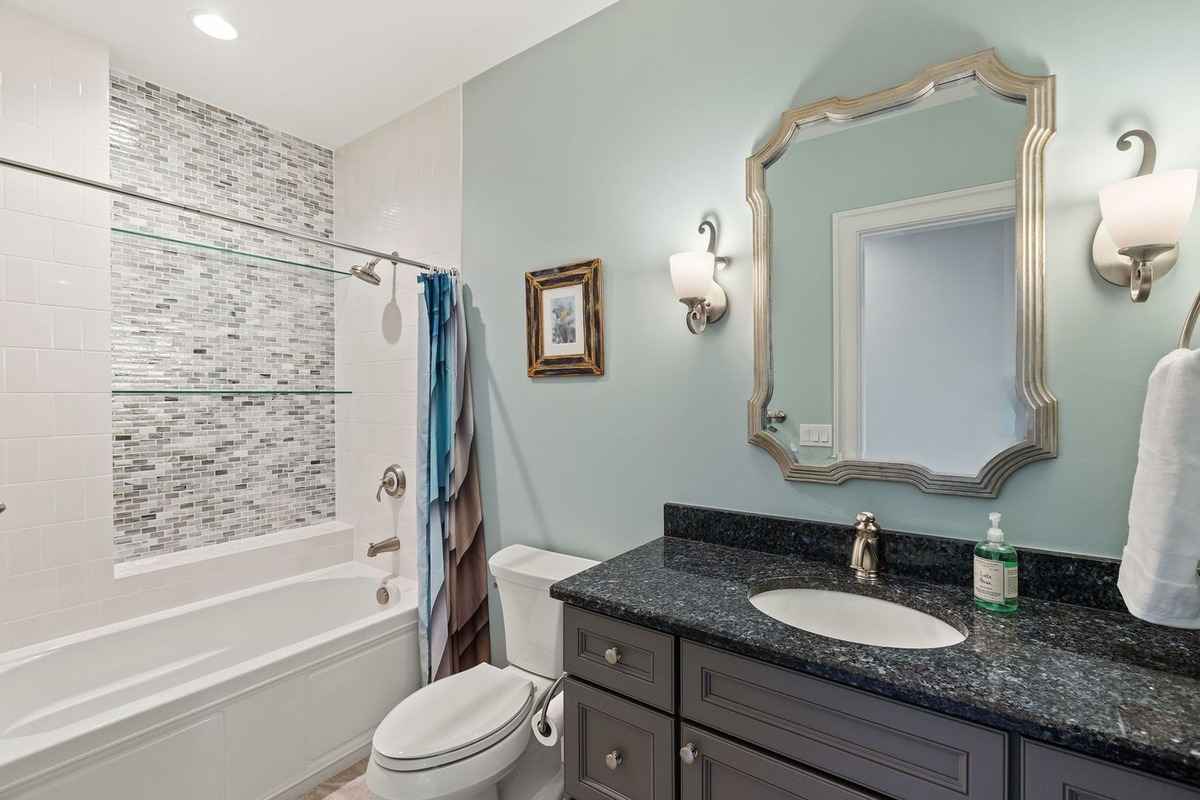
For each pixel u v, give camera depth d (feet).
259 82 7.65
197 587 7.63
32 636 6.26
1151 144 3.52
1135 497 3.11
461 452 7.35
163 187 7.76
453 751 4.56
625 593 4.02
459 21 6.39
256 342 8.77
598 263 6.20
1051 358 3.89
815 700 3.06
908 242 4.43
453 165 7.80
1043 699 2.59
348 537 9.45
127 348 7.43
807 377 4.89
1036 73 3.94
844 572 4.49
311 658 6.26
